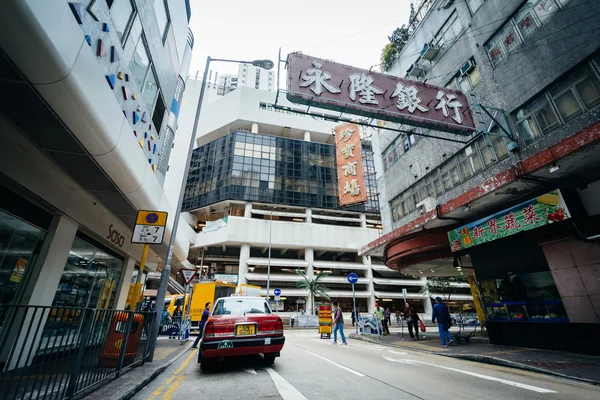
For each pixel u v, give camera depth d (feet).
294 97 31.48
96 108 16.51
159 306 24.88
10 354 8.61
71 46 13.73
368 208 169.58
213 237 144.97
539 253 28.25
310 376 18.15
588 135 20.02
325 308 53.88
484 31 38.09
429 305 157.07
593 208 23.43
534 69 30.99
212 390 15.34
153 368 19.83
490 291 32.94
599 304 23.53
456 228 35.50
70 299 28.27
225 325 20.36
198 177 172.45
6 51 11.51
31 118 15.48
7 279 20.33
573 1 27.86
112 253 36.63
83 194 25.85
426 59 48.91
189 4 43.83
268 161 167.12
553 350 26.05
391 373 18.95
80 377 12.87
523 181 25.36
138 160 24.43
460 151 40.37
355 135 131.64
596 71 25.70
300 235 148.66
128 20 24.02
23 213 20.95
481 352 26.43
